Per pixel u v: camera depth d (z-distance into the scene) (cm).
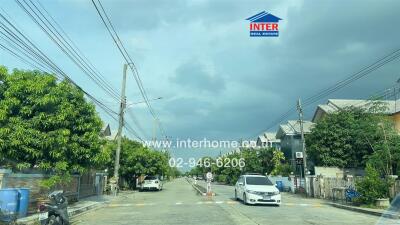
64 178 2072
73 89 2238
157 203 2678
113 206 2505
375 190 2364
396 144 2647
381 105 3466
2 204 1506
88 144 2267
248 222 1577
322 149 3991
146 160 4859
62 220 1391
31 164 1986
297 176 4450
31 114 1952
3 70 1938
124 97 3556
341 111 4194
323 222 1614
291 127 5844
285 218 1739
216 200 2922
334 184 3144
